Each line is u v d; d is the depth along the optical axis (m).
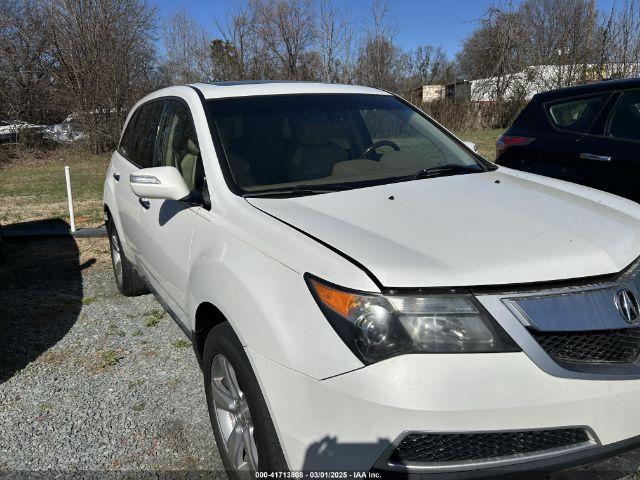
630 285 2.18
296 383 2.05
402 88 24.34
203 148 3.14
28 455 2.99
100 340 4.34
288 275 2.22
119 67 20.36
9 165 18.56
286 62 22.73
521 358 1.95
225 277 2.46
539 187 3.09
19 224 8.50
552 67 22.12
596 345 2.07
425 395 1.89
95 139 20.19
